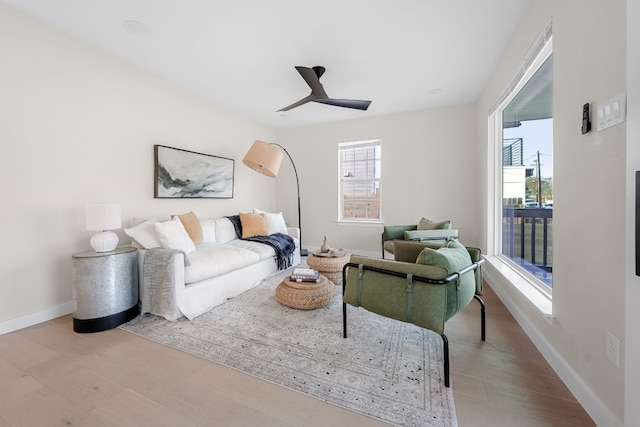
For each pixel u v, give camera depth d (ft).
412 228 12.94
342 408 4.27
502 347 6.02
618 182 3.58
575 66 4.58
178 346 6.11
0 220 6.69
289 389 4.71
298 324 7.16
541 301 6.17
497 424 3.92
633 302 3.08
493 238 10.89
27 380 4.94
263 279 11.05
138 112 9.81
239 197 14.92
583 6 4.34
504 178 10.19
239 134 14.78
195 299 7.82
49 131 7.51
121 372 5.18
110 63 8.93
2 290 6.74
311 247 17.17
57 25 7.49
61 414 4.16
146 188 10.15
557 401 4.39
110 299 6.95
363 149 15.85
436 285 4.87
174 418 4.08
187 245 8.79
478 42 8.32
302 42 8.33
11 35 6.79
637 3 2.99
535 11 6.32
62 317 7.71
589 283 4.20
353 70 10.03
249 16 7.16
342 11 6.98
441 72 10.19
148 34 7.93
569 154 4.77
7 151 6.77
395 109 14.19
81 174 8.23
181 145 11.51
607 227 3.81
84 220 8.31
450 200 13.83
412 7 6.84
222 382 4.90
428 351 5.88
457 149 13.62
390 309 5.29
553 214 5.33
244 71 10.16
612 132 3.68
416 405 4.30
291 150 17.51
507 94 8.54
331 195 16.53
